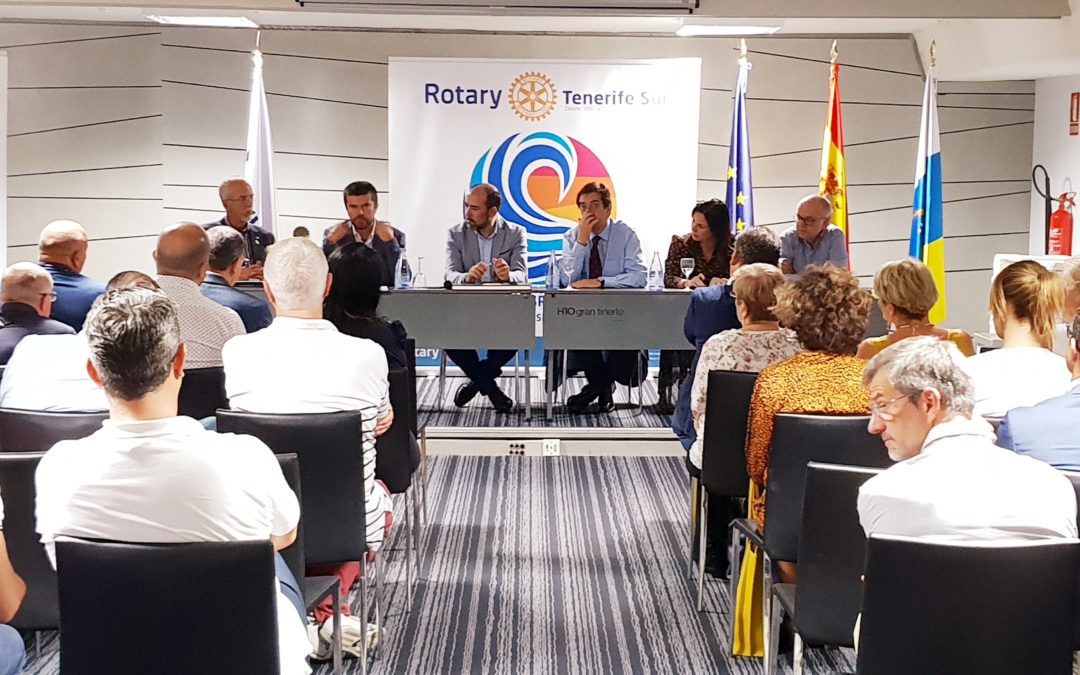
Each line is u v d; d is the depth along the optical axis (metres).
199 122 7.84
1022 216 7.91
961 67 7.10
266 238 6.34
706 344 3.55
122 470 1.90
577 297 5.43
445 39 7.80
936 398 1.94
